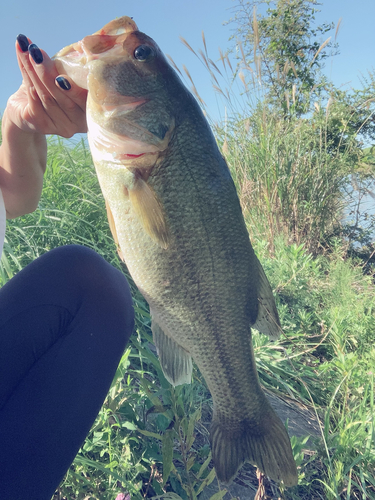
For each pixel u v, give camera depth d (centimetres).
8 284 44
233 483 58
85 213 106
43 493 36
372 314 108
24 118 42
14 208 50
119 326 44
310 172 167
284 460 51
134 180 47
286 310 104
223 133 164
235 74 149
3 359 39
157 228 47
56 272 43
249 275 53
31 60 37
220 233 50
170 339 52
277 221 152
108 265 48
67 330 42
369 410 71
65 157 124
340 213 186
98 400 41
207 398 72
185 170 48
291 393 80
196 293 50
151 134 46
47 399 38
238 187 157
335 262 145
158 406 51
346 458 61
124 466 51
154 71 47
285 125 172
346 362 82
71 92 40
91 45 44
